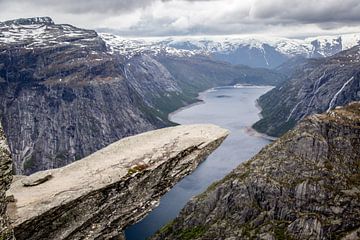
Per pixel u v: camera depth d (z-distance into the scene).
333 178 188.00
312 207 181.88
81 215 33.44
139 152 38.12
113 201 34.91
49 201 32.28
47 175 35.28
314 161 196.12
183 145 39.09
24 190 33.66
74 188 33.66
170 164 37.75
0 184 26.36
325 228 173.50
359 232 168.00
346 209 176.75
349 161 194.62
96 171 35.66
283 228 180.12
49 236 32.19
